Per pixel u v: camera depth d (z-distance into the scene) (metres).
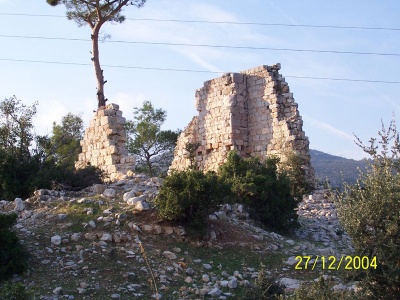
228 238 18.03
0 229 14.03
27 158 24.36
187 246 16.83
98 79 39.22
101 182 24.81
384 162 12.23
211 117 35.62
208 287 14.27
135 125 49.84
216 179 18.08
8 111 28.34
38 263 14.52
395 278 11.34
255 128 34.41
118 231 16.69
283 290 13.16
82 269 14.41
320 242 21.56
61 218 17.38
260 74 34.62
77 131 44.78
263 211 21.95
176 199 17.09
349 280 12.06
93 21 41.72
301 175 30.41
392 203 11.76
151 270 14.55
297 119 33.00
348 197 12.22
